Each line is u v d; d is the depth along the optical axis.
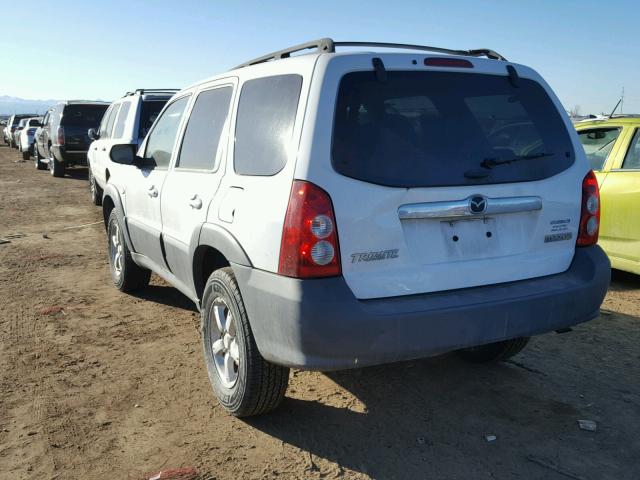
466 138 3.07
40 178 17.58
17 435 3.31
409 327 2.78
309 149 2.79
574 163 3.37
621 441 3.22
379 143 2.88
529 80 3.39
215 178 3.60
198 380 4.00
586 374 4.06
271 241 2.87
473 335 2.91
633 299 5.72
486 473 2.95
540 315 3.07
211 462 3.05
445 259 2.99
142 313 5.39
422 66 3.09
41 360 4.32
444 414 3.53
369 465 3.02
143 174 5.00
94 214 11.09
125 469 3.00
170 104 4.98
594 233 3.42
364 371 4.12
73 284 6.36
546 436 3.28
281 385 3.22
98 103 16.64
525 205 3.14
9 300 5.79
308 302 2.70
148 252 4.98
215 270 3.74
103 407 3.63
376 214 2.81
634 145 6.01
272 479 2.91
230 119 3.62
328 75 2.88
